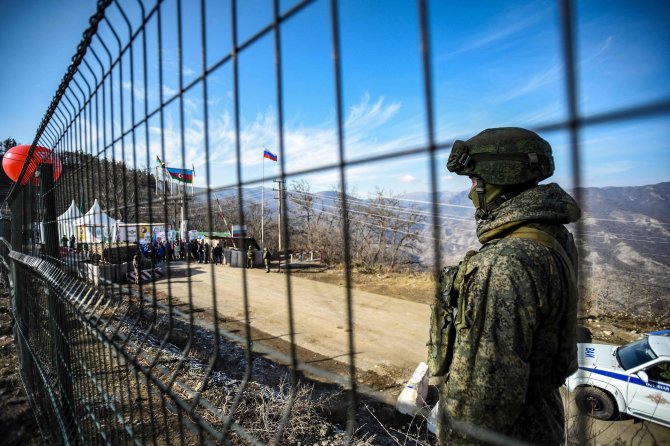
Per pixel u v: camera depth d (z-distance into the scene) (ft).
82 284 7.44
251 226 83.61
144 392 14.19
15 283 15.12
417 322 38.75
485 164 4.99
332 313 41.63
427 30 1.84
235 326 34.96
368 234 70.28
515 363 4.17
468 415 4.27
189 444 11.47
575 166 1.35
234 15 3.36
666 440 15.17
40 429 10.90
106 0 4.74
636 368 16.40
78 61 6.10
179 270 69.15
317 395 20.04
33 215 11.76
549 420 4.49
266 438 14.52
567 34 1.32
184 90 4.11
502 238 4.73
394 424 17.89
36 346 11.91
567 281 4.41
